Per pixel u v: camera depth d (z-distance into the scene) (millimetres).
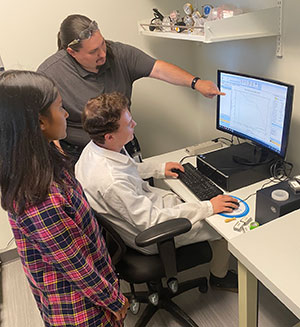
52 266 925
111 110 1266
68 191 883
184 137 2592
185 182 1686
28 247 907
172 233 1247
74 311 971
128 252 1480
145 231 1271
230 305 1778
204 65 2277
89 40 1522
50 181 791
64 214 842
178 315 1651
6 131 735
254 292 1105
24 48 1917
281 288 863
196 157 1865
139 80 2260
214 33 1449
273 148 1553
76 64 1671
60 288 950
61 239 838
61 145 1782
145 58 1856
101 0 1964
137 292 1781
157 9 2109
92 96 1723
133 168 1468
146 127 2422
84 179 1355
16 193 769
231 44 1956
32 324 1838
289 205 1216
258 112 1580
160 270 1396
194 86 1799
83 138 1774
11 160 747
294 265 929
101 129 1281
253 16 1491
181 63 2344
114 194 1298
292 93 1354
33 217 805
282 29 1563
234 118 1761
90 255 969
